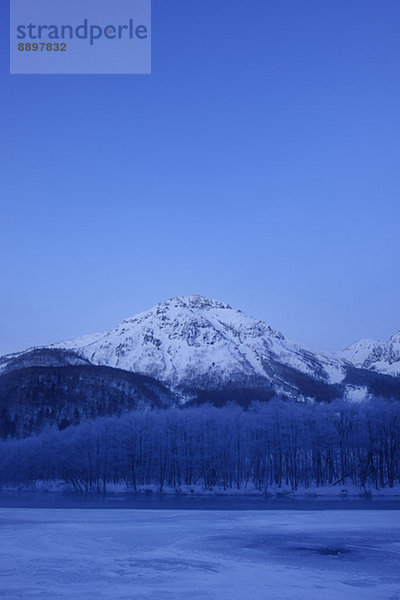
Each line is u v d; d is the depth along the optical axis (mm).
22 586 29500
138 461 152625
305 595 27750
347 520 61906
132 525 57250
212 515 69125
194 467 147500
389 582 30703
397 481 143000
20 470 163000
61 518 66000
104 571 33469
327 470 149250
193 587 29328
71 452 154875
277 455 147750
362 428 141875
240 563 36188
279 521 61156
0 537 47969
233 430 147875
